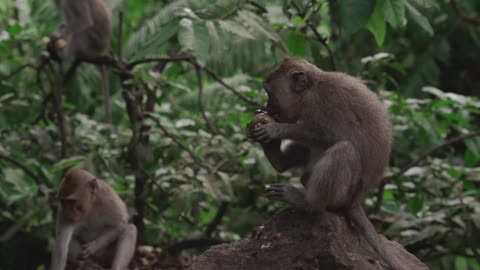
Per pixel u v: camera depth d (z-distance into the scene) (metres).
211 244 5.05
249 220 5.09
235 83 5.35
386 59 5.16
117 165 4.86
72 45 5.61
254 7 4.51
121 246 4.62
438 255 4.74
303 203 3.83
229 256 3.85
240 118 5.12
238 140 5.07
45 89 5.59
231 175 4.93
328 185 3.78
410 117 4.93
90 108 5.74
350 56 5.78
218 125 5.24
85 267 4.63
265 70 5.72
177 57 4.95
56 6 5.72
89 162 4.82
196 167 4.85
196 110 5.30
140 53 3.96
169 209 5.29
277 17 4.71
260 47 5.38
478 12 6.45
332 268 3.72
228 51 4.26
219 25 4.07
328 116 3.85
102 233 4.63
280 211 3.89
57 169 4.78
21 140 5.15
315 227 3.79
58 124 5.12
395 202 4.87
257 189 4.92
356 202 3.85
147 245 5.12
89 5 5.66
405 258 3.90
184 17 3.95
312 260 3.73
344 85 3.87
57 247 4.51
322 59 4.73
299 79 3.91
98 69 5.66
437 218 4.66
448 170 4.84
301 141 3.87
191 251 5.54
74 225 4.55
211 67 5.33
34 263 5.46
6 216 5.26
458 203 4.71
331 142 3.85
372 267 3.77
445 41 6.36
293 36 4.65
